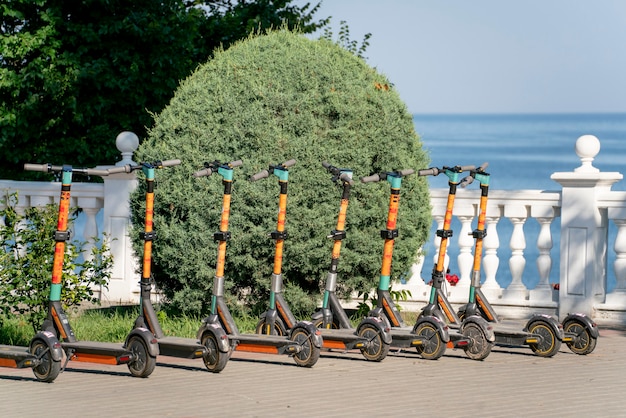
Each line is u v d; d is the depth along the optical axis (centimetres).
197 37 2280
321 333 1081
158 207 1288
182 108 1297
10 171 2158
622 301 1392
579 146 1409
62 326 1033
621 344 1229
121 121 2125
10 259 1236
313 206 1255
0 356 998
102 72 2077
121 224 1522
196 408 880
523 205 1448
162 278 1329
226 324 1071
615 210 1389
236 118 1262
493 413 866
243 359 1111
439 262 1164
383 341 1094
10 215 1262
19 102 2123
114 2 2098
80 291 1270
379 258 1293
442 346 1105
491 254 1477
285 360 1107
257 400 911
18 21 2148
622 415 860
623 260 1402
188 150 1269
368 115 1279
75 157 2142
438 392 947
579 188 1395
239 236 1252
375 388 963
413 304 1490
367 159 1268
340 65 1297
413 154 1326
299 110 1257
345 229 1274
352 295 1452
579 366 1084
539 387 971
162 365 1073
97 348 1012
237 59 1305
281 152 1247
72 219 1268
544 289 1444
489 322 1187
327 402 904
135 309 1422
